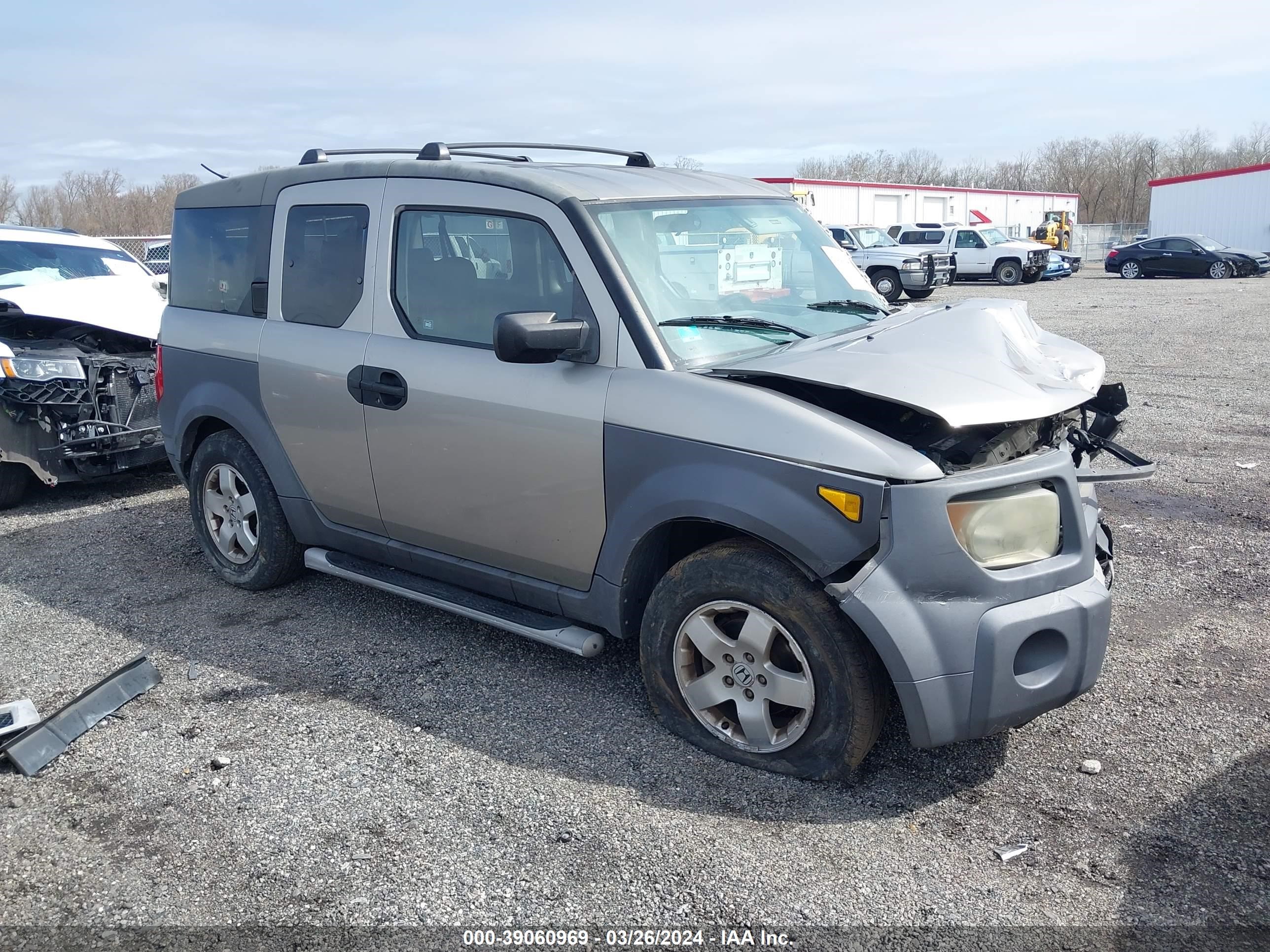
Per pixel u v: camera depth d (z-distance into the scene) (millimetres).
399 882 2912
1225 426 8617
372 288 4316
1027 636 3113
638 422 3465
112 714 3965
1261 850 2947
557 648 4465
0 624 4957
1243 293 24531
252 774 3516
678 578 3504
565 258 3711
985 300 4203
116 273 8289
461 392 3936
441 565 4312
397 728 3809
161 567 5723
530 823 3170
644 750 3590
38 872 3016
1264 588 4957
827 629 3180
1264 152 86000
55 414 6809
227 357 4906
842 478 3080
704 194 4172
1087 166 84688
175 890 2912
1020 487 3191
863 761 3455
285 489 4816
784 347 3744
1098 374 3846
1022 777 3375
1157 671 4121
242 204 4973
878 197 43375
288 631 4750
